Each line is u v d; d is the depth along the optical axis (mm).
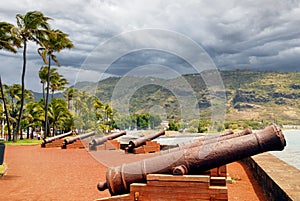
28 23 31188
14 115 51594
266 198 6871
